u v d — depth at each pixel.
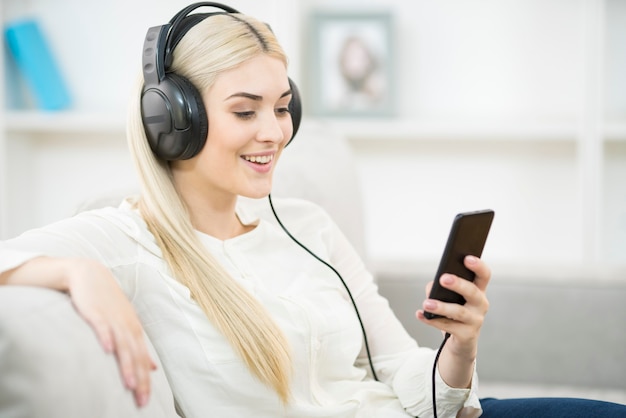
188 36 1.11
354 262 1.43
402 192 2.93
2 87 2.76
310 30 2.75
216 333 1.08
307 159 1.67
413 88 2.87
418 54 2.86
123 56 2.96
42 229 1.04
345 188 1.68
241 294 1.12
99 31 2.96
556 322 1.84
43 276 0.91
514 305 1.85
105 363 0.85
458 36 2.84
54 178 3.04
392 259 1.95
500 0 2.81
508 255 2.91
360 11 2.75
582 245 2.63
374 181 2.94
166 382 1.01
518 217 2.89
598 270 1.86
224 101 1.09
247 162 1.13
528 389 1.84
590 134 2.59
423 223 2.93
